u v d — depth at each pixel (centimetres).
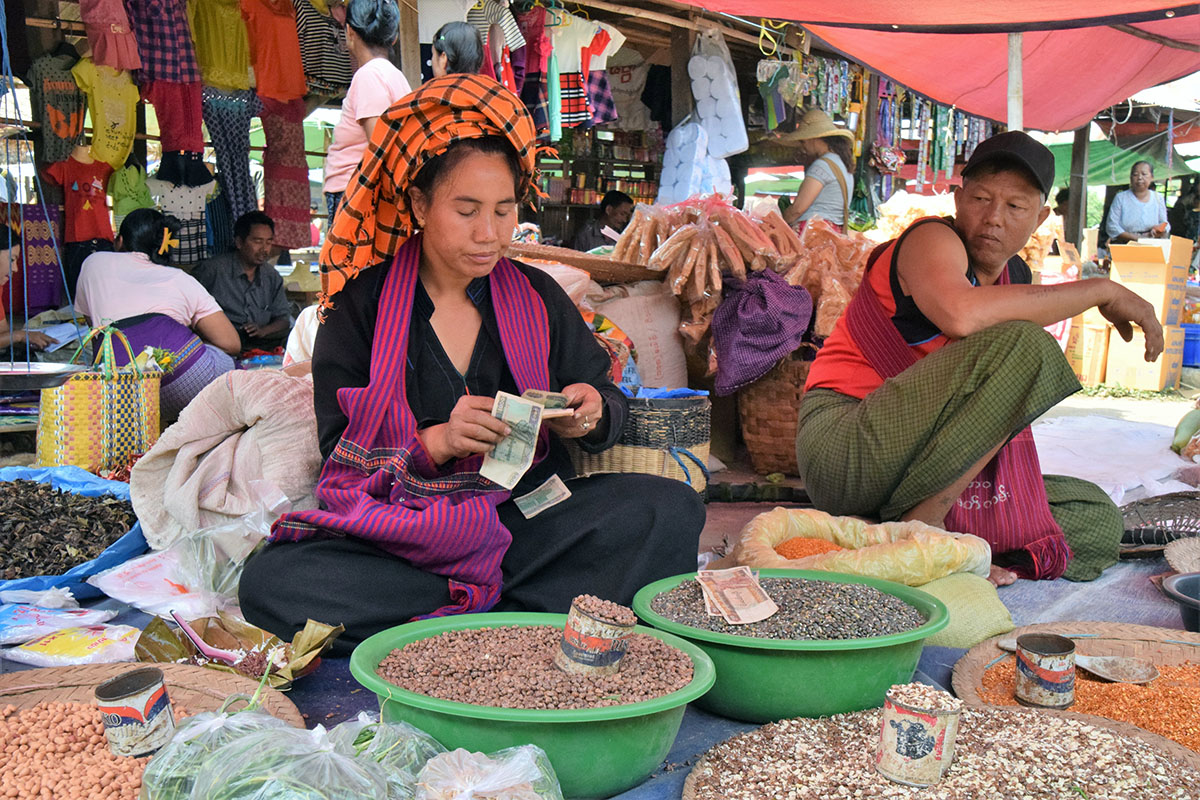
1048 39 596
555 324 261
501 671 180
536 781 144
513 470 228
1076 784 163
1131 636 237
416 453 232
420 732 158
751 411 464
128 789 152
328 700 206
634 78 932
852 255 492
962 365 287
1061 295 291
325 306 245
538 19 722
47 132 610
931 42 599
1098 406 839
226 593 272
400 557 231
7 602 260
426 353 244
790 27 861
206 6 643
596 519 241
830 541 289
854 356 334
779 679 193
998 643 235
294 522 233
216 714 150
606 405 253
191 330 563
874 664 193
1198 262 1380
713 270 452
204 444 296
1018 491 307
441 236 227
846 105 940
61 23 619
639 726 165
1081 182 1099
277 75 674
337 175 523
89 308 546
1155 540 349
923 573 259
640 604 216
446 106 221
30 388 418
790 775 167
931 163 1085
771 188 1584
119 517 317
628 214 877
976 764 170
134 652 220
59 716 178
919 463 300
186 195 674
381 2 506
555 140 744
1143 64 639
